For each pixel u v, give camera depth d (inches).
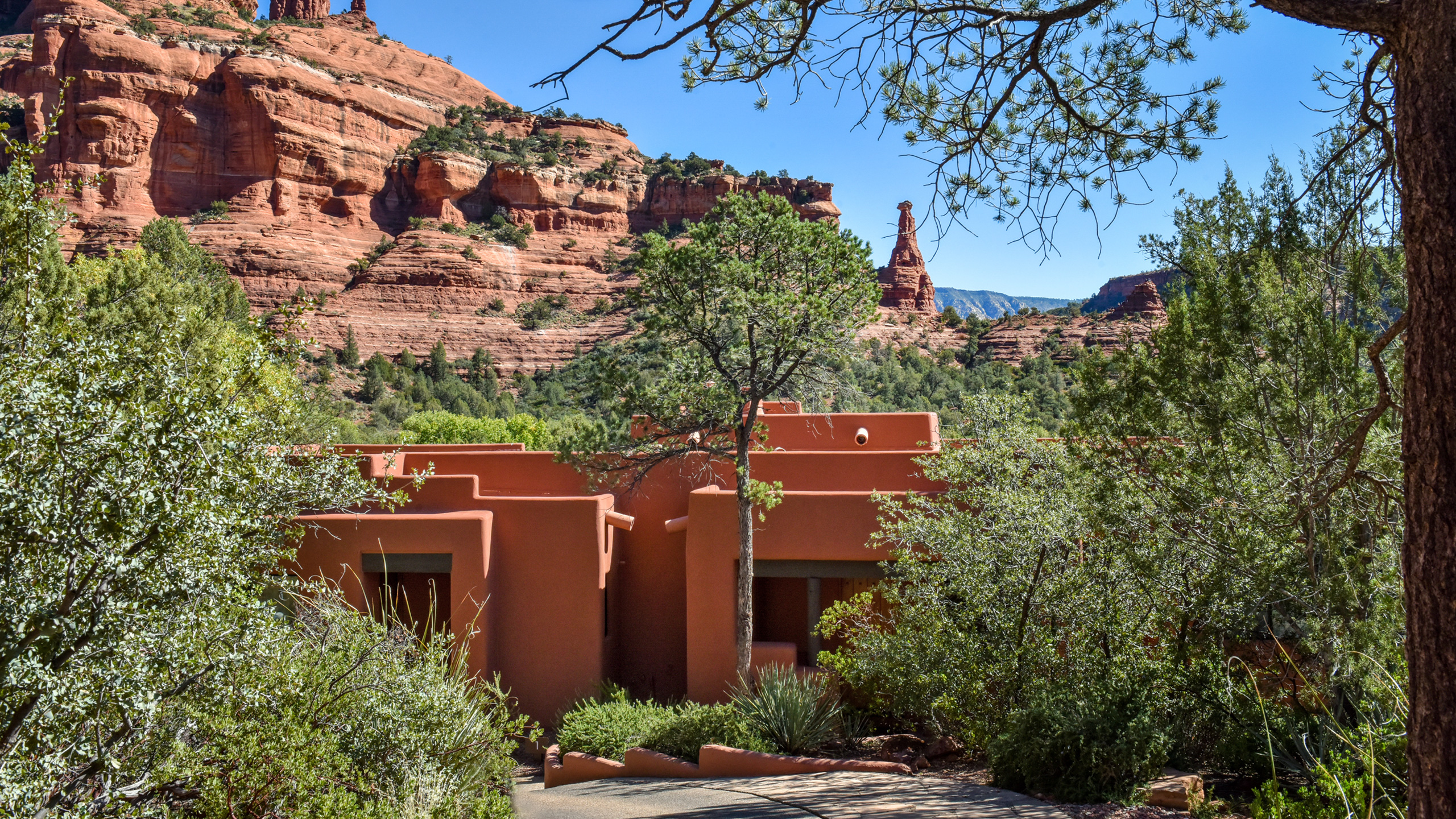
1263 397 288.0
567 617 537.0
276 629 230.2
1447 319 124.1
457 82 5575.8
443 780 278.5
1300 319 276.8
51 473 182.1
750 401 490.3
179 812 205.6
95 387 195.0
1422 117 128.0
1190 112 229.6
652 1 195.3
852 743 404.8
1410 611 128.7
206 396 211.3
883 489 552.7
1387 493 223.6
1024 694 337.4
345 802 221.6
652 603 598.5
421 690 302.5
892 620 429.4
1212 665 321.1
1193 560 327.6
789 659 489.1
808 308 462.9
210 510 199.8
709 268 462.0
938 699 361.4
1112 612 338.3
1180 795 261.1
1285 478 276.8
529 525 544.4
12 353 197.3
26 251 217.3
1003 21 224.5
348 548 526.9
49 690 174.9
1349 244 267.0
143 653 192.2
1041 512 355.6
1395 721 220.4
